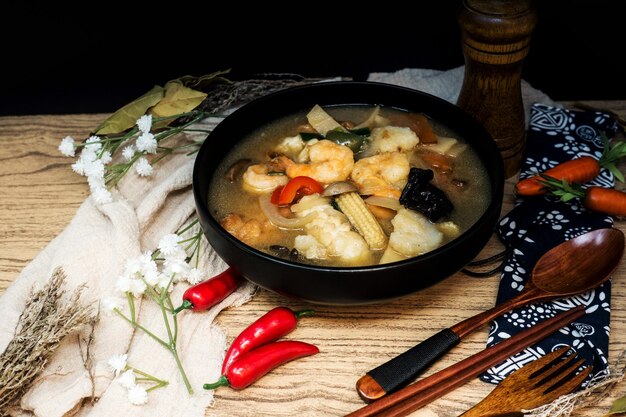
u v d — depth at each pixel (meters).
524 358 0.68
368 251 0.69
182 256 0.75
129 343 0.70
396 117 0.80
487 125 0.80
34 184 0.84
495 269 0.75
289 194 0.72
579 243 0.73
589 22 1.14
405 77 0.93
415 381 0.68
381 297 0.66
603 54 1.10
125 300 0.72
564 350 0.67
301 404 0.67
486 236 0.68
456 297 0.73
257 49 1.13
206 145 0.73
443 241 0.70
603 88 1.05
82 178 0.85
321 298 0.66
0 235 0.80
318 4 1.19
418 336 0.71
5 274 0.76
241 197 0.74
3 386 0.63
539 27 1.13
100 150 0.83
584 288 0.71
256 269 0.66
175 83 0.85
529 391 0.65
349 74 1.08
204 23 1.17
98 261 0.74
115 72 1.12
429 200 0.71
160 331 0.70
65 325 0.65
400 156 0.75
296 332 0.71
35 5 1.21
